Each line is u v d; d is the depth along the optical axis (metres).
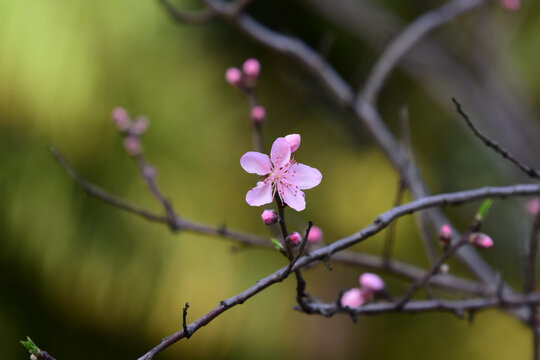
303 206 0.87
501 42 1.84
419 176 1.08
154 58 1.66
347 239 0.88
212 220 1.63
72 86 1.52
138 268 1.59
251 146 1.76
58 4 1.53
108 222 1.59
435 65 1.83
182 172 1.65
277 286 1.70
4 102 1.50
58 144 1.54
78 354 1.66
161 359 1.64
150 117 1.63
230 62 1.81
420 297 1.80
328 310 0.91
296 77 1.72
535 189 0.92
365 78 1.82
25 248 1.59
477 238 0.94
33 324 1.66
